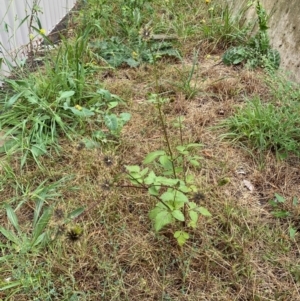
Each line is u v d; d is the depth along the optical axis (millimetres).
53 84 2635
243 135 2504
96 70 3154
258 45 3344
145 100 2904
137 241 1852
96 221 1936
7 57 3076
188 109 2818
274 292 1688
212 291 1675
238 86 3029
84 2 4352
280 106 2674
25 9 3150
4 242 1841
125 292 1647
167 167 1858
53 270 1704
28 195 2055
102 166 2264
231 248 1838
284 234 1937
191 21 3969
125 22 3826
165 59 3463
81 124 2525
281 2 3475
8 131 2371
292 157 2402
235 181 2250
